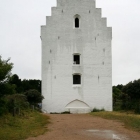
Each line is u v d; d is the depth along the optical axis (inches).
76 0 1627.7
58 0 1621.6
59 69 1584.6
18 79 2422.5
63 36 1604.3
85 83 1576.0
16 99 1069.1
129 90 1507.1
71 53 1594.5
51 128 751.1
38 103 1558.8
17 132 674.8
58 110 1563.7
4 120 799.1
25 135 640.4
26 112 1086.4
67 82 1579.7
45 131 700.7
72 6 1622.8
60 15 1616.6
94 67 1587.1
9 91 831.1
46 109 1561.3
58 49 1596.9
